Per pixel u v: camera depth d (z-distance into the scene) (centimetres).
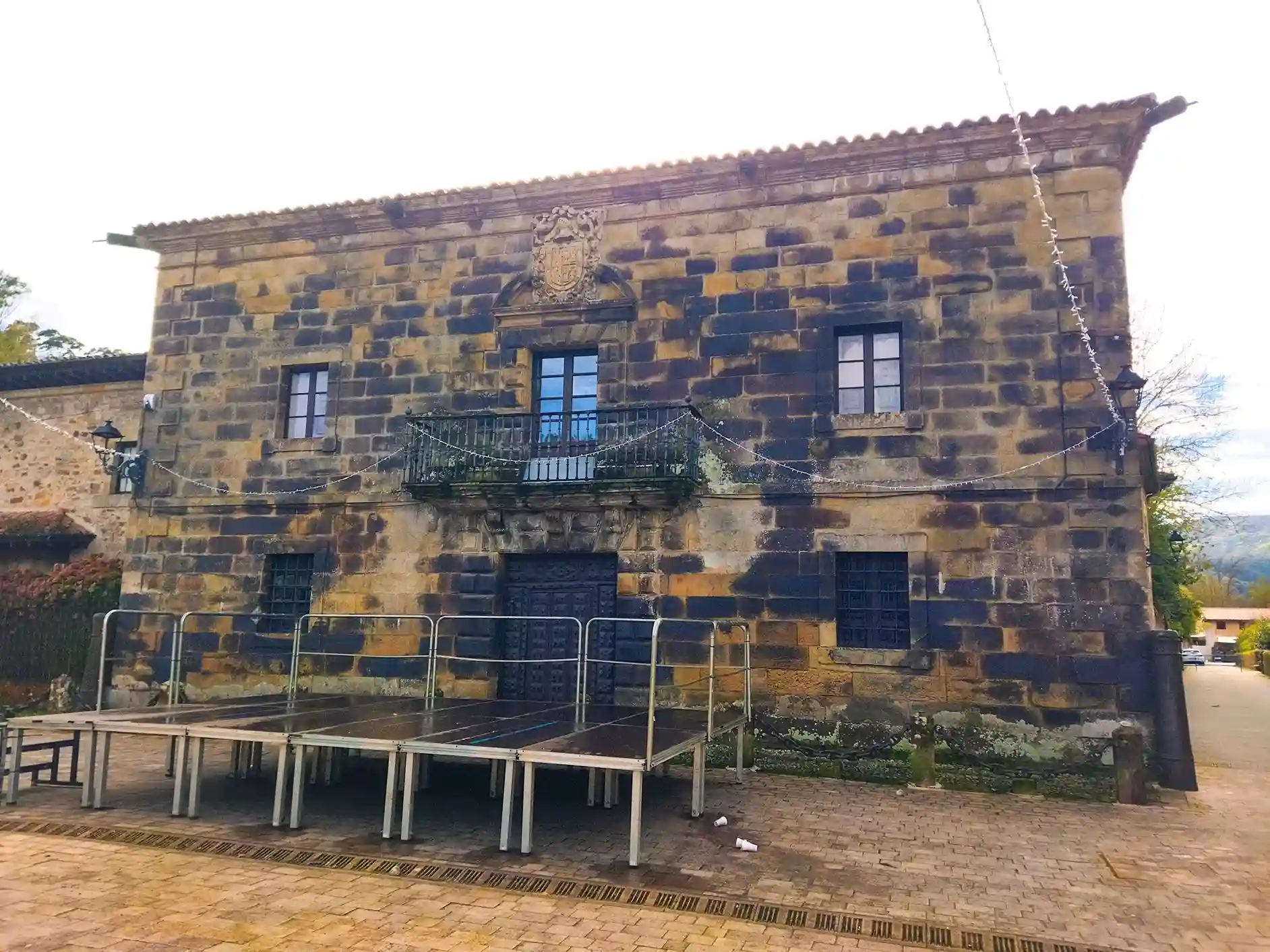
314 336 1563
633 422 1346
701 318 1363
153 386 1638
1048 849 844
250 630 1512
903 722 1188
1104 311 1193
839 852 815
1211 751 1540
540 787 1090
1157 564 2392
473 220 1500
